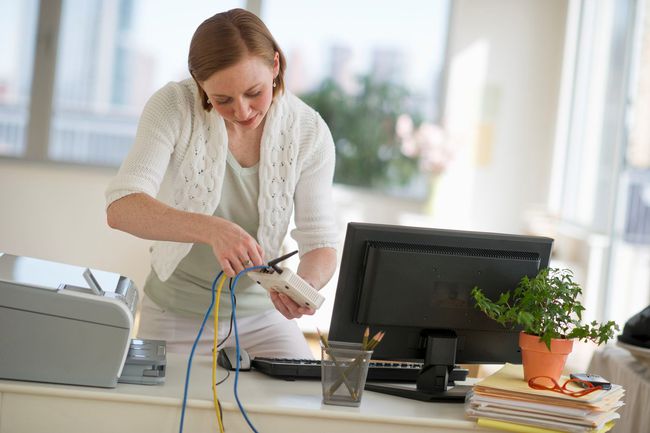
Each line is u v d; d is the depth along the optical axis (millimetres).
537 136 6207
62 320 1713
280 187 2260
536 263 1990
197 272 2311
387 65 6199
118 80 5945
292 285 1854
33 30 5840
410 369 2064
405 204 6164
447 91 6168
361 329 1945
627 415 2662
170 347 2326
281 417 1722
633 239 5141
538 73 6184
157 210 1926
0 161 5789
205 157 2168
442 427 1746
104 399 1692
